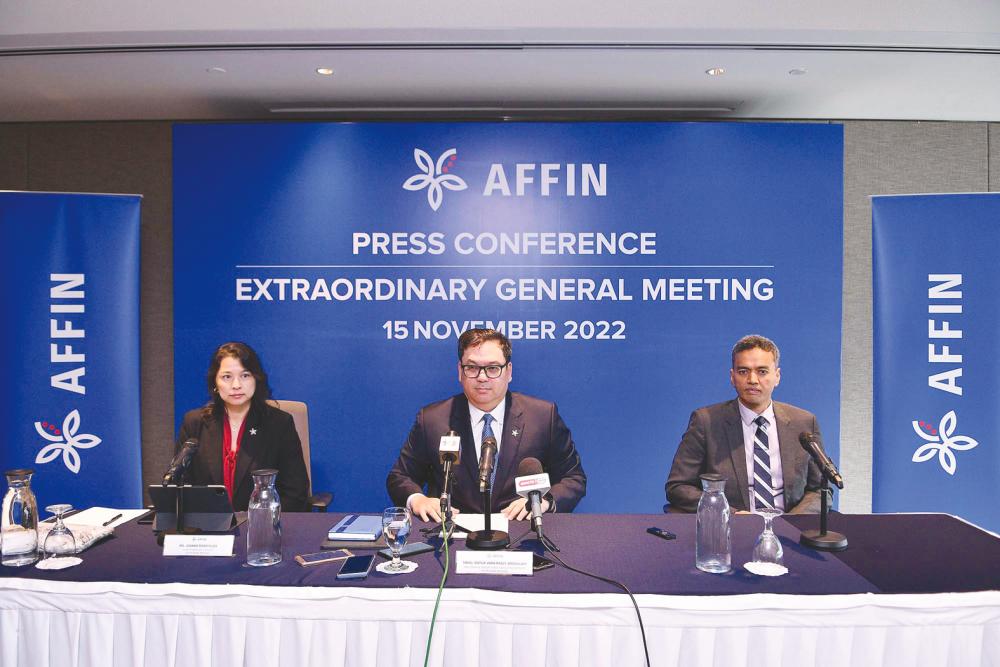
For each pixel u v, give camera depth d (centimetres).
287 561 203
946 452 386
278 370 397
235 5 301
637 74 355
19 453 379
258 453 365
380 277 397
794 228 394
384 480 398
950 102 394
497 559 192
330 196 396
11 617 186
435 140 396
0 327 377
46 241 381
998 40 309
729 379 397
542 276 399
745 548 215
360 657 181
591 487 399
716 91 379
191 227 394
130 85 369
